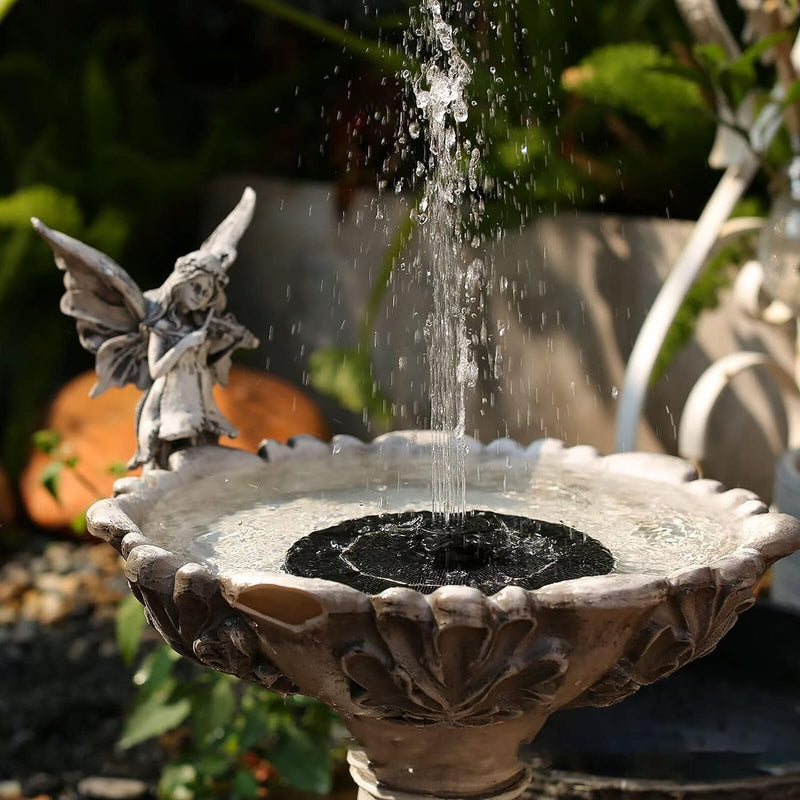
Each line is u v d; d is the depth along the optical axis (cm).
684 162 427
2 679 383
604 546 171
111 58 628
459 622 130
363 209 493
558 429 447
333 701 150
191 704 288
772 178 299
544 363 446
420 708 142
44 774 328
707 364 401
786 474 292
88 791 318
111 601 438
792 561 289
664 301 302
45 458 491
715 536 172
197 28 630
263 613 140
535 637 138
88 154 584
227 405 478
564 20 446
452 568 157
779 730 236
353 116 501
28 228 509
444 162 232
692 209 435
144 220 564
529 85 436
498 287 452
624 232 415
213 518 181
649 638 144
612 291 421
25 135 604
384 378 494
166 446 199
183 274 195
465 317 461
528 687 142
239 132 553
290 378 539
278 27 577
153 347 195
